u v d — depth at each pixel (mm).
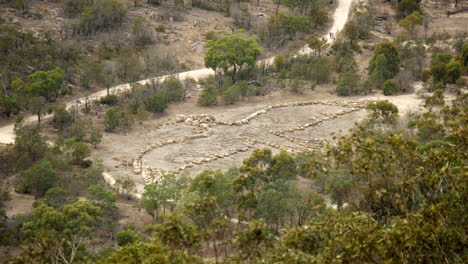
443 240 21938
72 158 71562
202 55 126750
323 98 104375
